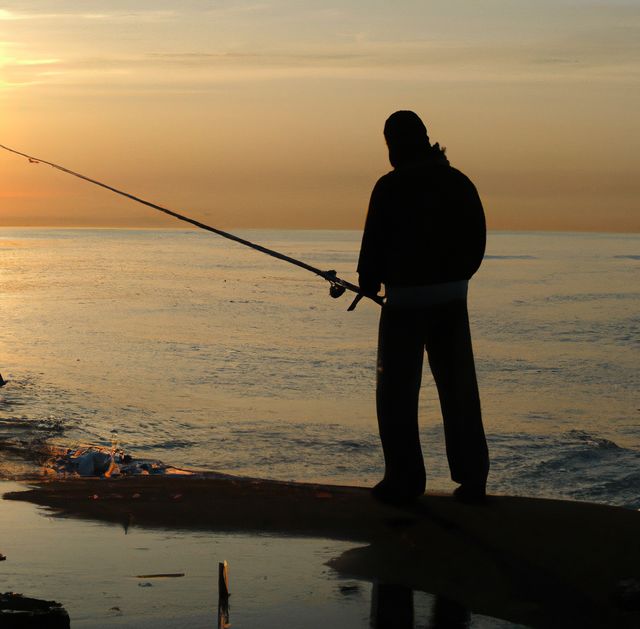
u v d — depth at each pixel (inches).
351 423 979.3
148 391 1133.1
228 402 1098.1
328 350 1764.3
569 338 2151.8
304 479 719.7
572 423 1065.5
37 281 3718.0
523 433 983.0
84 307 2571.4
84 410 895.7
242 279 4237.2
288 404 1111.6
